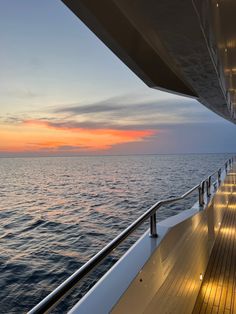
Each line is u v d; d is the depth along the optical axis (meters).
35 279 7.71
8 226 15.50
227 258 4.56
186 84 5.60
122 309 1.53
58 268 8.52
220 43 3.82
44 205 22.25
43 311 0.86
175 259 2.63
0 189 32.72
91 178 43.44
